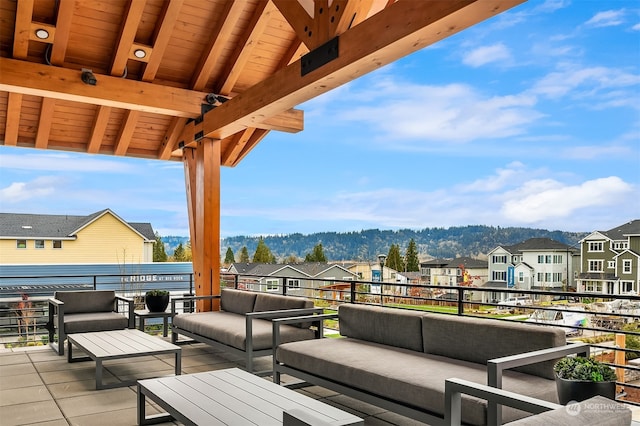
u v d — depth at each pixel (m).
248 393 3.20
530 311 5.64
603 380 2.44
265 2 6.34
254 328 5.06
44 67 6.04
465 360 3.54
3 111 7.02
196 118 7.30
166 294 6.89
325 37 4.53
